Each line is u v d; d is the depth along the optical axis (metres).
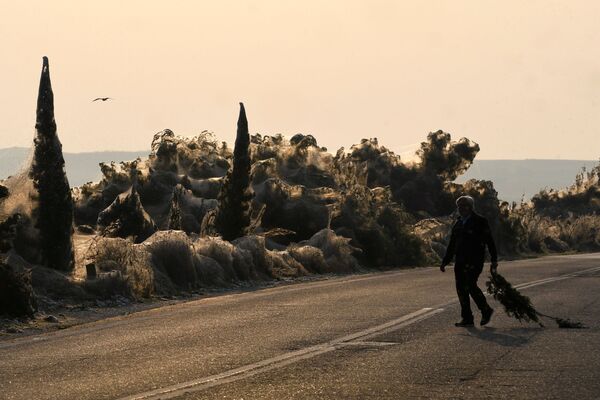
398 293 30.95
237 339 19.84
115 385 14.66
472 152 86.75
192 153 71.81
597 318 23.00
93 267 32.06
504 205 81.62
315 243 50.22
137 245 36.31
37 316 26.53
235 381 14.77
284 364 16.38
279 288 35.09
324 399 13.33
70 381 15.12
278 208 57.84
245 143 48.09
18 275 26.48
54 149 34.19
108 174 67.31
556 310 24.94
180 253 35.97
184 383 14.68
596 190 120.19
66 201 34.03
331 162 71.19
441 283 35.66
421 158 85.12
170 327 22.47
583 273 41.44
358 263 54.25
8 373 16.09
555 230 96.50
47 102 34.19
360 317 23.67
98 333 21.70
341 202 59.06
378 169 83.31
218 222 48.09
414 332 20.52
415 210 81.38
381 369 15.75
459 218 21.95
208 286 37.22
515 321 22.45
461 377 14.92
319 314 24.62
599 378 14.73
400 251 57.25
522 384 14.28
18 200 34.19
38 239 33.72
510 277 38.59
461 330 20.83
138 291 32.75
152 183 64.88
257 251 42.88
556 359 16.62
